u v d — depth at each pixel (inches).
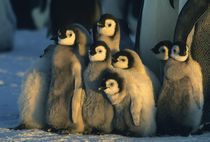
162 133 424.8
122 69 423.2
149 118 412.2
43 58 468.4
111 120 423.2
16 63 1062.4
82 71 433.4
